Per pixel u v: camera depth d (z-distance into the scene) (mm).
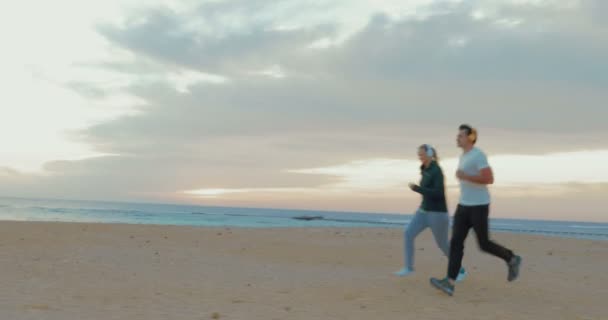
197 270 7648
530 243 14352
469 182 5832
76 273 6922
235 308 5082
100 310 4805
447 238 6875
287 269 8078
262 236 14016
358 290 6250
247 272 7625
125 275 6941
